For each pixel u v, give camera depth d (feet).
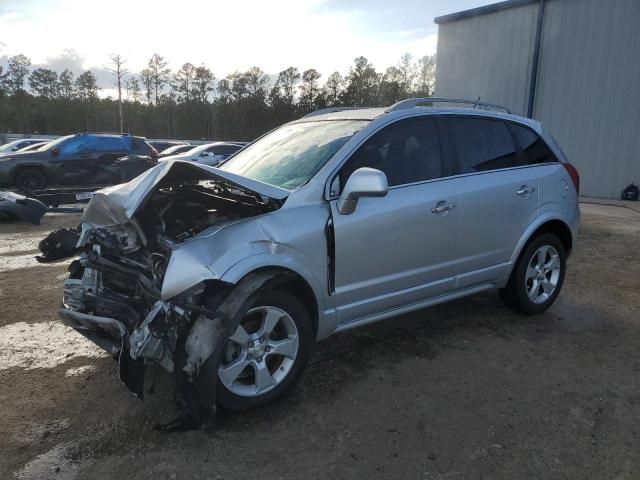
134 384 9.12
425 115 12.91
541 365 12.25
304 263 10.21
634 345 13.46
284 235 9.94
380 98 240.73
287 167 11.84
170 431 9.41
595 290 18.22
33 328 14.35
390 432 9.50
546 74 45.88
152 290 9.96
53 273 20.17
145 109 279.08
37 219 30.94
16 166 45.37
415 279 12.30
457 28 51.90
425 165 12.53
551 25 44.96
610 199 43.62
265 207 10.82
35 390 10.91
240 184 10.05
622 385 11.30
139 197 10.06
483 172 13.62
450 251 12.84
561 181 15.48
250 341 9.82
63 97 274.16
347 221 10.81
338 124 12.94
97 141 48.65
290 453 8.87
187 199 12.31
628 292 18.01
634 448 9.03
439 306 16.29
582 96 44.16
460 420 9.89
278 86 247.50
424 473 8.36
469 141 13.61
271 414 10.08
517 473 8.37
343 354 12.76
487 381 11.44
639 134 41.65
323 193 10.75
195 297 9.23
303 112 240.12
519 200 14.20
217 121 266.77
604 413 10.16
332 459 8.71
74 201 33.63
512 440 9.25
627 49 41.29
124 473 8.32
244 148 14.93
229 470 8.42
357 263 11.10
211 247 9.33
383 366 12.14
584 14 43.01
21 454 8.77
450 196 12.61
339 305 11.10
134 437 9.27
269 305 9.82
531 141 15.25
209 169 10.03
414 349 13.08
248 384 10.19
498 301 16.81
